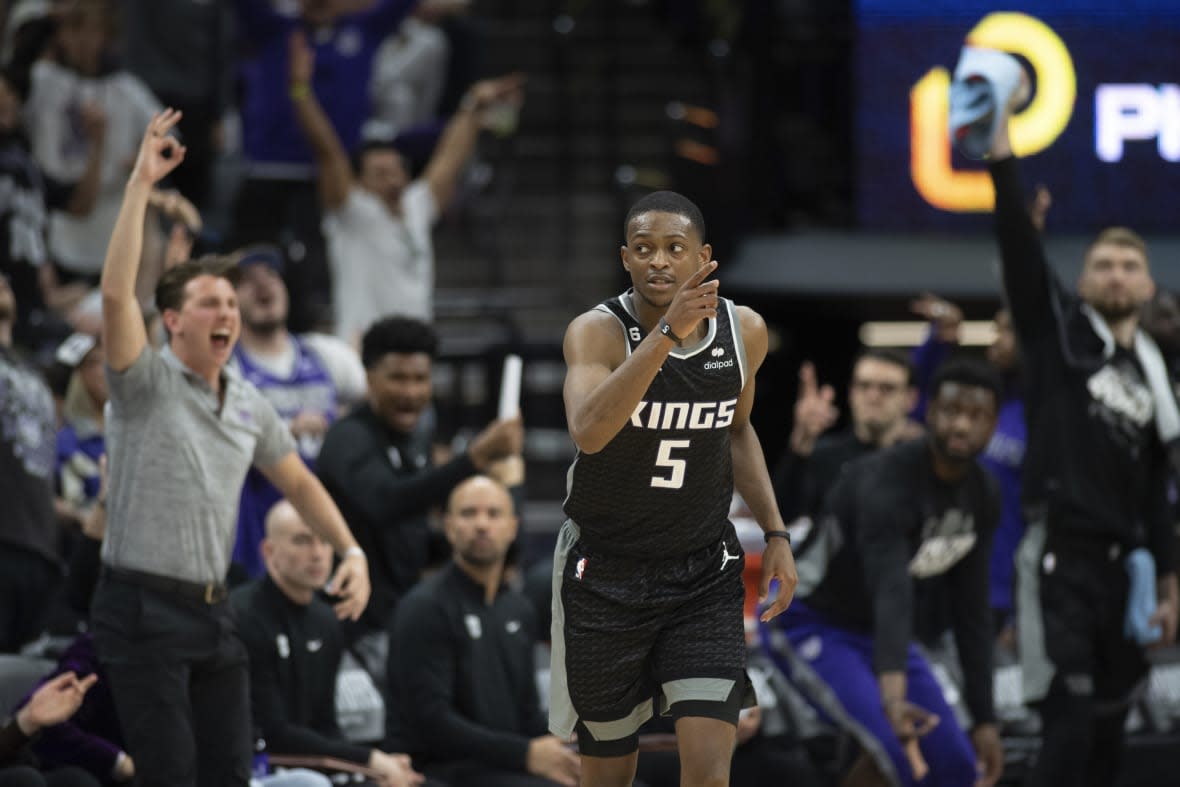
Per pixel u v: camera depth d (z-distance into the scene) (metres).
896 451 22.86
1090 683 22.88
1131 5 35.44
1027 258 22.83
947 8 35.56
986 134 22.70
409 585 24.83
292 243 31.94
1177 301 26.73
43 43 34.66
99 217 35.06
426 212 33.88
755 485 15.82
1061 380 22.88
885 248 35.62
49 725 18.53
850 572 23.30
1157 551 23.34
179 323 17.78
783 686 24.17
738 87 37.19
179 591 17.69
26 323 30.02
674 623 15.38
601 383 14.00
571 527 15.68
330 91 36.66
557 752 22.09
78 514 24.41
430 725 22.47
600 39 46.41
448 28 41.53
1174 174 35.66
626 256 14.53
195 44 38.94
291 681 21.73
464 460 23.45
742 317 14.95
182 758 17.48
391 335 24.25
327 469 24.00
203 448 17.75
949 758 22.45
